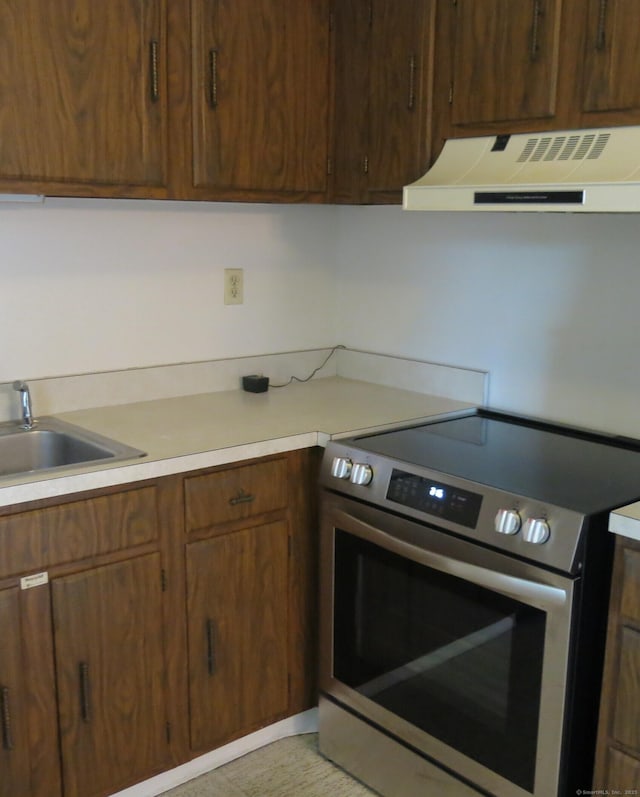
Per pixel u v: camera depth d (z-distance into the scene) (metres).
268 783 2.20
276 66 2.28
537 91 1.94
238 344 2.74
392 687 2.05
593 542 1.62
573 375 2.30
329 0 2.37
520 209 1.78
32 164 1.90
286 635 2.29
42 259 2.27
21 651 1.79
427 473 1.88
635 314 2.14
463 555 1.80
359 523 2.03
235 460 2.04
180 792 2.15
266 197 2.34
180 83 2.11
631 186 1.59
